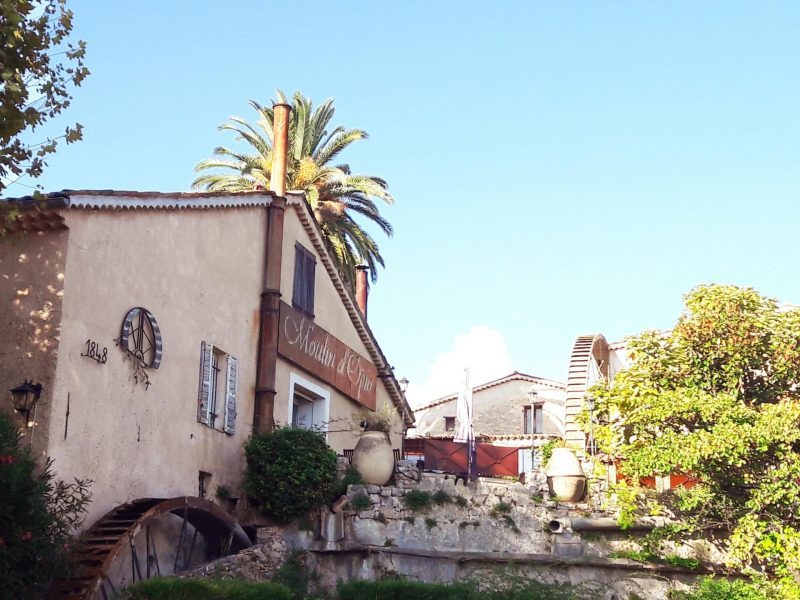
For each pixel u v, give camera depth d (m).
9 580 14.57
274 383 24.25
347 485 22.58
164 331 20.41
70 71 16.36
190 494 20.80
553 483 24.47
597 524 23.73
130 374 19.11
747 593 21.72
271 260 24.94
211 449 21.81
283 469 21.75
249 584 17.11
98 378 18.17
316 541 21.66
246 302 23.97
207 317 22.11
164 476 19.95
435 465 26.97
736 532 22.11
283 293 25.73
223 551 20.62
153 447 19.66
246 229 24.27
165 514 19.23
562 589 22.06
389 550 21.72
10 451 15.20
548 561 22.81
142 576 18.70
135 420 19.16
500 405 48.31
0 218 17.22
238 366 23.30
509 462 28.36
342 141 40.12
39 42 16.12
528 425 47.47
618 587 23.03
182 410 20.80
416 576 21.78
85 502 16.94
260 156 39.81
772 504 22.38
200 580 16.59
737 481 22.97
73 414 17.44
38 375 17.14
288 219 26.53
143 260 19.88
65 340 17.42
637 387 24.16
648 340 24.89
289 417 25.38
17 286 17.67
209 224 22.53
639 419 23.56
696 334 24.33
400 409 33.72
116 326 18.84
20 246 17.86
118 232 19.14
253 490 21.86
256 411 23.81
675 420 23.58
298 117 39.59
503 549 23.09
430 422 49.44
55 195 17.58
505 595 21.12
